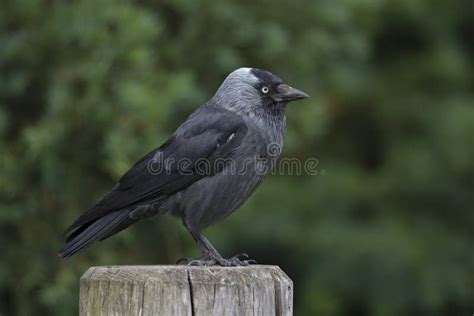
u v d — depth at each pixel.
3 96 11.57
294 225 16.41
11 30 11.66
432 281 16.05
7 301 12.00
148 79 11.54
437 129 17.30
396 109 17.64
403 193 17.19
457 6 18.25
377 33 17.94
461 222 17.14
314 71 13.58
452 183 17.20
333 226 16.52
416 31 18.06
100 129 11.26
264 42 12.80
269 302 6.84
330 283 16.05
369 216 17.00
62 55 11.51
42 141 10.88
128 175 9.44
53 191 11.57
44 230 11.75
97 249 11.82
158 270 6.89
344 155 17.81
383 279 16.03
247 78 9.72
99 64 11.12
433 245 16.59
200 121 9.55
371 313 16.00
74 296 11.54
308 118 13.02
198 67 12.95
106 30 11.48
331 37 13.47
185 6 12.53
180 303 6.73
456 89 18.00
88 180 11.85
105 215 9.27
